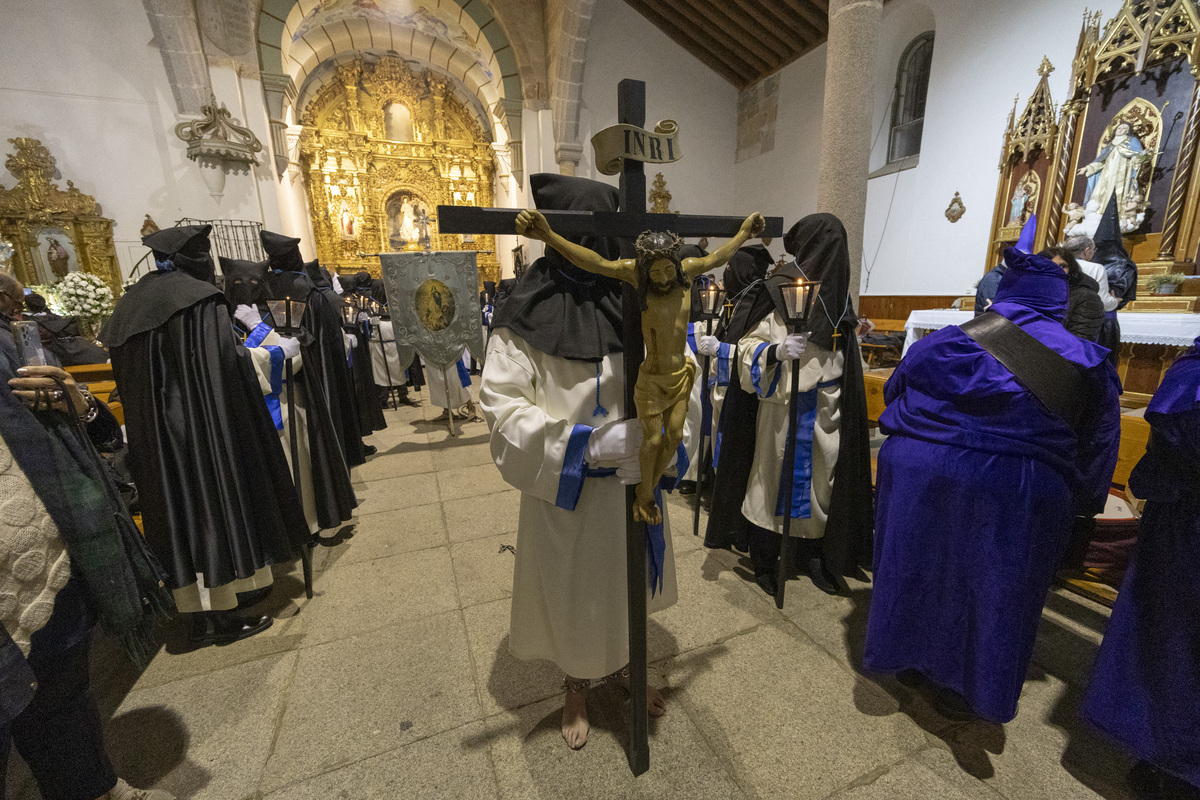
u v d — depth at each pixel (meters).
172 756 1.62
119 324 1.92
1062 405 1.42
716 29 11.03
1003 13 6.98
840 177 4.86
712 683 1.88
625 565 1.48
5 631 0.98
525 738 1.65
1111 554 2.33
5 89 7.46
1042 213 6.61
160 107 8.04
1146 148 5.63
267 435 2.25
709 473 3.65
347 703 1.82
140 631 1.37
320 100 13.59
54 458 1.14
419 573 2.73
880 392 4.67
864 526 2.43
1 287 1.22
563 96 10.49
